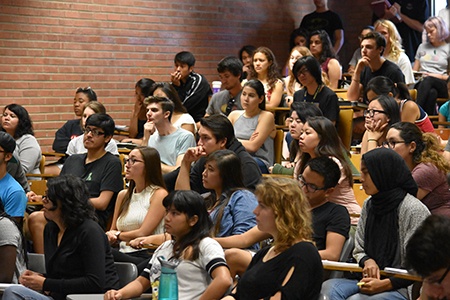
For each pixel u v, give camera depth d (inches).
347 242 199.8
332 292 185.8
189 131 310.7
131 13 426.0
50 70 400.2
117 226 239.8
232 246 200.4
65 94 405.4
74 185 201.9
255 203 210.2
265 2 478.0
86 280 197.3
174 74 374.6
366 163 189.8
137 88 359.9
